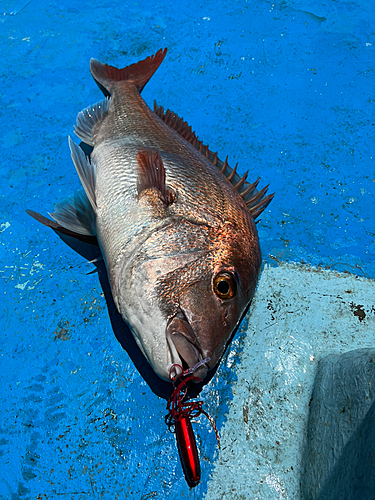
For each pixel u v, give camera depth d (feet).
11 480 1.43
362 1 2.91
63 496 1.42
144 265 1.49
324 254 1.94
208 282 1.46
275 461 1.50
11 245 1.89
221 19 2.77
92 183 1.75
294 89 2.51
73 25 2.64
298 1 2.90
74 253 1.88
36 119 2.27
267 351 1.68
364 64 2.65
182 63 2.55
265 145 2.28
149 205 1.54
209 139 2.27
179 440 1.42
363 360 1.37
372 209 2.11
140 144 1.78
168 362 1.42
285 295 1.81
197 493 1.44
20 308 1.73
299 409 1.59
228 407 1.58
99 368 1.63
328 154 2.27
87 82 2.43
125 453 1.49
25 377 1.60
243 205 1.71
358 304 1.81
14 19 2.64
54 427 1.52
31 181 2.07
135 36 2.63
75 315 1.73
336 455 1.31
